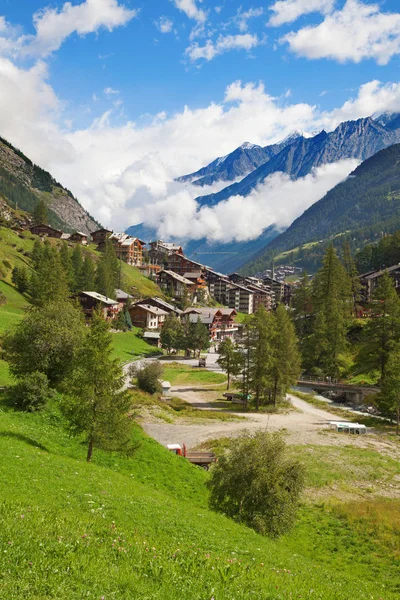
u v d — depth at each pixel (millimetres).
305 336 140750
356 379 106688
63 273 119938
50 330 54000
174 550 15641
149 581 12203
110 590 11148
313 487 50781
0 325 94125
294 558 25172
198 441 66250
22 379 49875
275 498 31641
